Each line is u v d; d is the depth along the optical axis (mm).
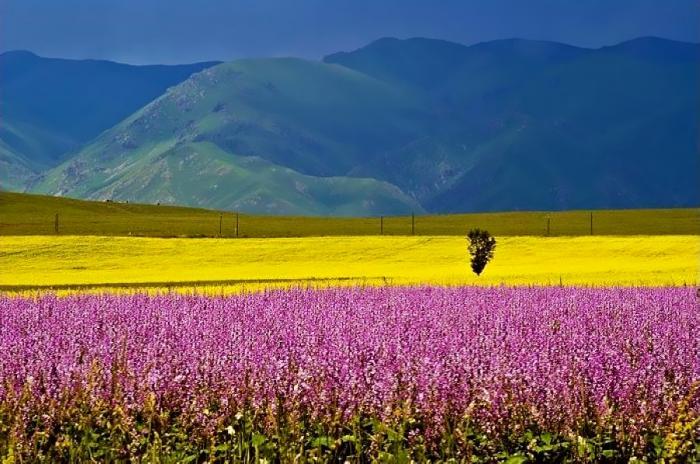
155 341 26719
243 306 38844
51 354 24828
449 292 50094
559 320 34375
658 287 55438
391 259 142500
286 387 20828
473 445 18625
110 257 138500
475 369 21891
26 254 137500
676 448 17594
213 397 21047
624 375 22547
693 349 26547
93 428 19844
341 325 30359
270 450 17422
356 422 19250
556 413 19984
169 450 17969
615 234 190625
